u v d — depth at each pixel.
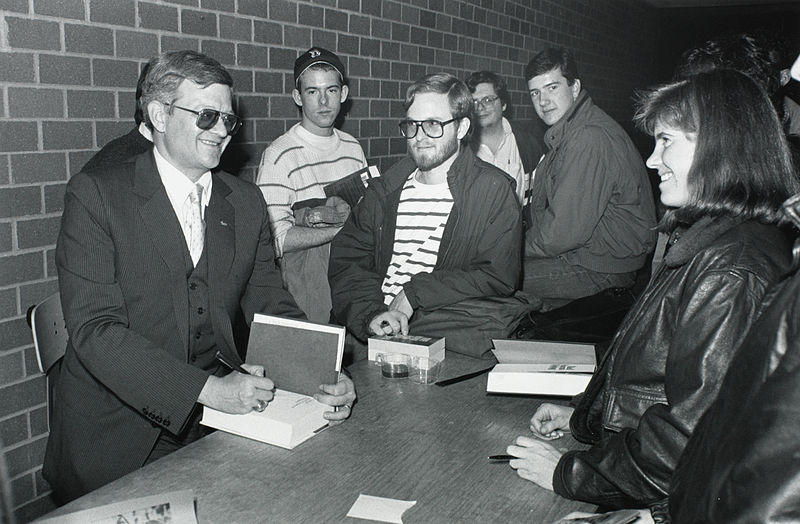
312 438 1.52
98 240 1.63
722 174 1.24
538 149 4.42
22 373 2.51
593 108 3.03
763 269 1.15
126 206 1.66
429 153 2.23
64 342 1.93
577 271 3.02
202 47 3.04
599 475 1.24
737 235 1.21
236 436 1.52
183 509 1.19
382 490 1.31
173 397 1.55
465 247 2.29
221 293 1.78
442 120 2.20
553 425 1.56
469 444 1.51
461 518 1.23
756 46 1.88
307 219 3.13
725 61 1.88
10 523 0.50
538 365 1.80
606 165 2.92
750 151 1.23
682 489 0.87
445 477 1.37
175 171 1.73
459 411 1.68
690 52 1.95
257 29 3.30
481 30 5.10
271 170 3.16
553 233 2.98
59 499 1.79
